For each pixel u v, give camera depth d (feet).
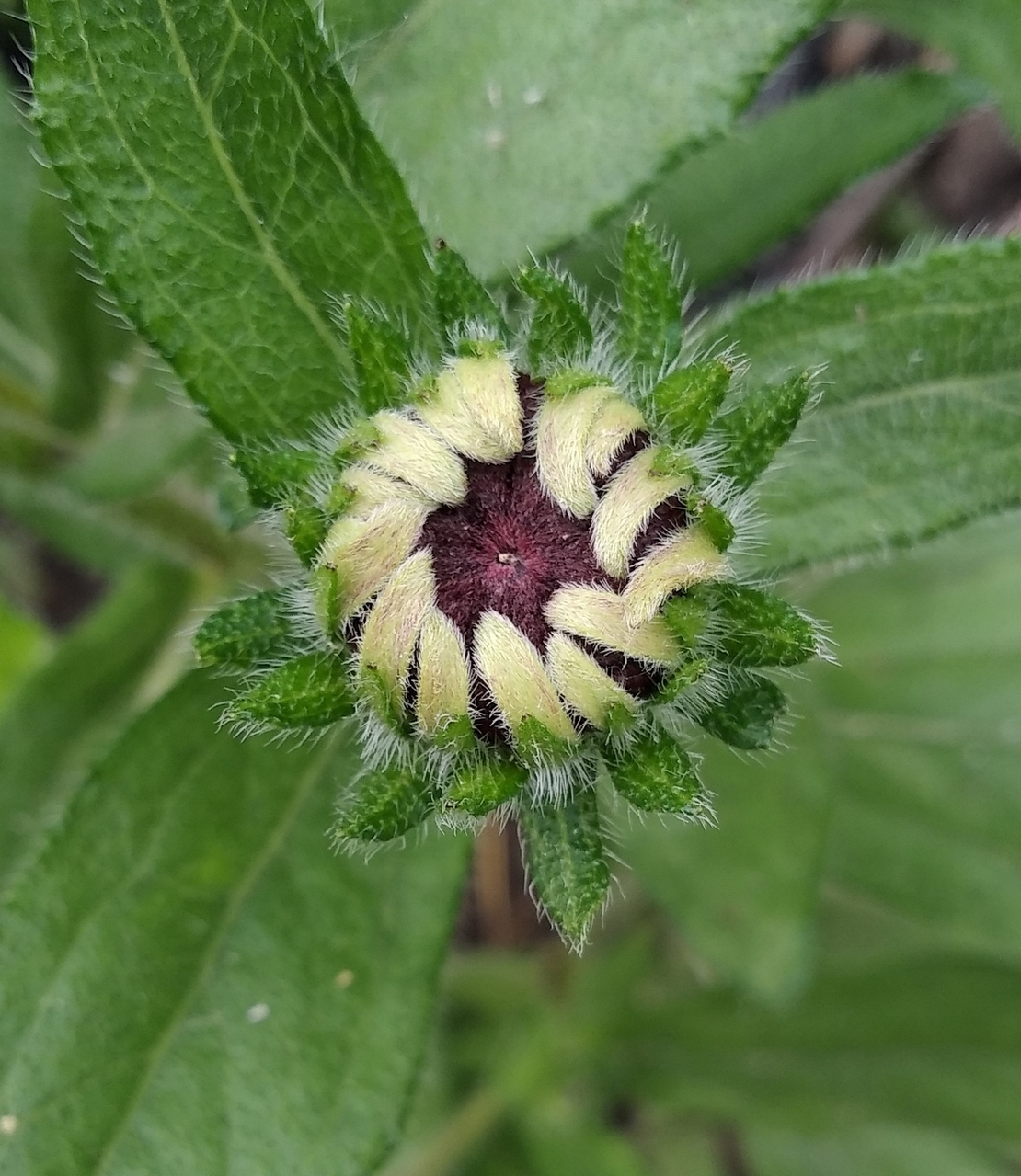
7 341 0.52
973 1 0.46
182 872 0.43
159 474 0.47
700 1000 0.59
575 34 0.41
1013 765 0.55
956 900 0.55
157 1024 0.42
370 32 0.42
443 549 0.36
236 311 0.39
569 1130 0.59
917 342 0.41
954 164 0.62
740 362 0.41
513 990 0.62
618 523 0.35
